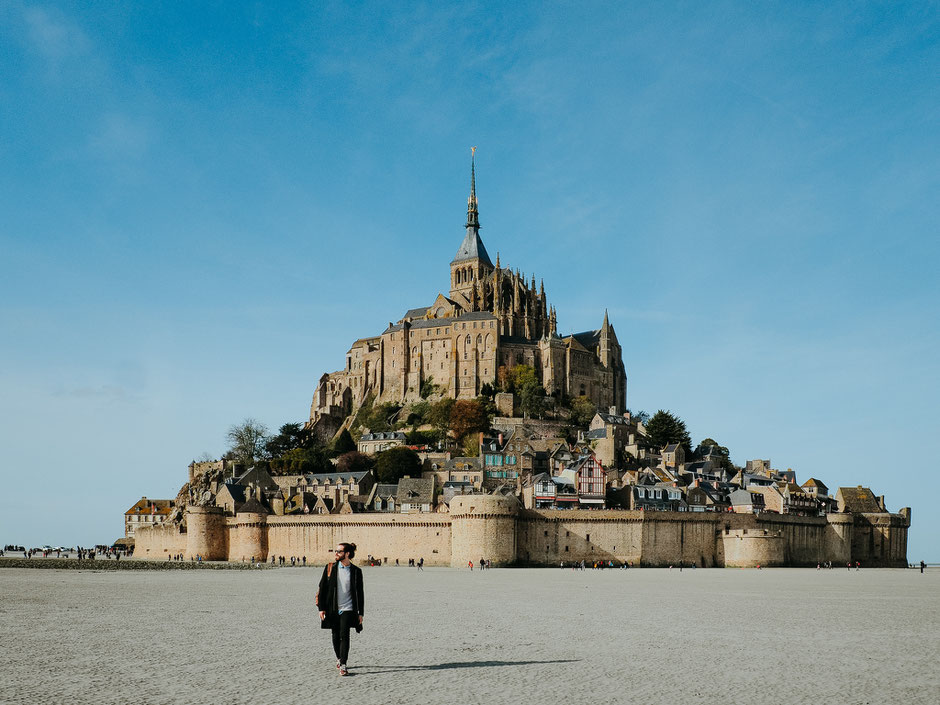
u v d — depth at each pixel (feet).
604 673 155.84
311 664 163.12
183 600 310.45
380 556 633.20
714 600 319.27
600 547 632.38
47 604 293.64
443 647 187.32
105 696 134.82
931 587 418.51
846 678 152.97
